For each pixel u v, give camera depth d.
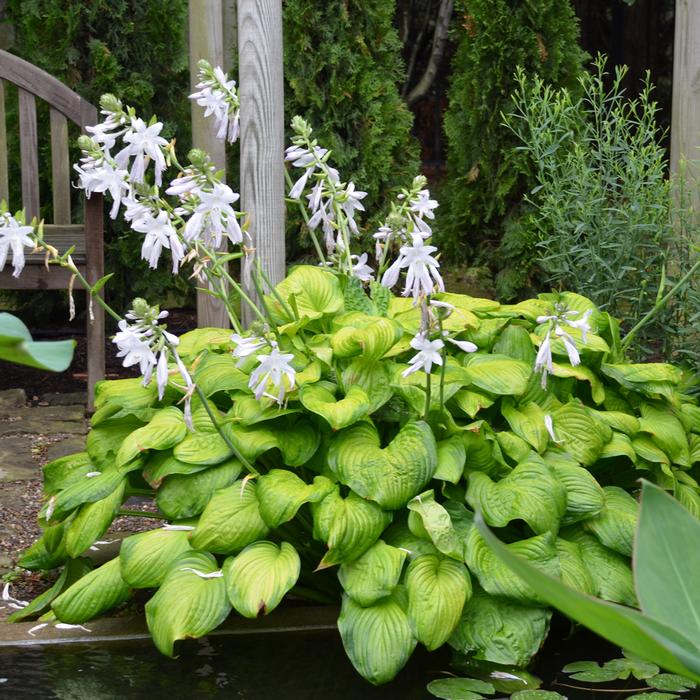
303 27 4.82
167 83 5.07
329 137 4.89
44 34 4.86
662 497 0.86
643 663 2.19
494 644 2.08
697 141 4.37
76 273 2.08
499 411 2.53
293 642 2.30
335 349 2.36
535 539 2.13
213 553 2.25
